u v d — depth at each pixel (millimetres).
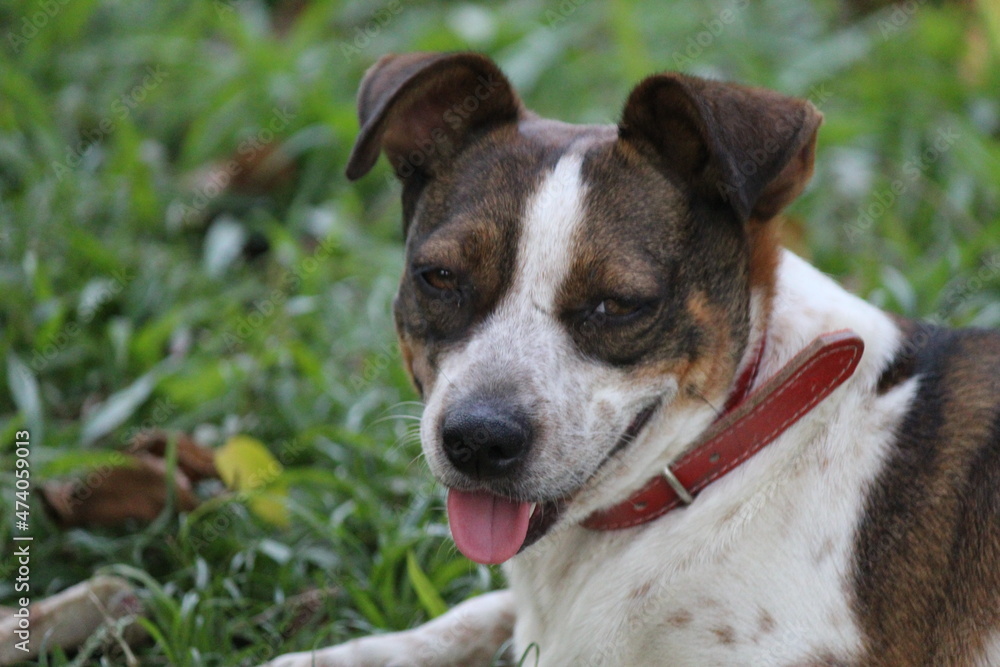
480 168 5934
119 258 9805
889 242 9680
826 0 12961
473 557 5605
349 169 6082
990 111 11109
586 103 11531
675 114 5664
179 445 7820
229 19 12328
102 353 9070
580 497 5836
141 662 6602
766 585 5488
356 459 8102
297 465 8391
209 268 9859
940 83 11250
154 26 12922
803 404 5609
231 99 11586
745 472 5672
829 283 6133
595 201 5637
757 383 5852
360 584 7238
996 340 5902
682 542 5672
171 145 11812
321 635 6633
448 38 12195
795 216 10094
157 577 7406
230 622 6898
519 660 6203
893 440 5621
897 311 8812
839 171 10477
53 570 7277
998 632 5473
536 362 5535
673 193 5691
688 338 5641
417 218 6113
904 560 5445
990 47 11492
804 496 5570
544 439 5453
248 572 7215
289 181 11250
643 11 12617
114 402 8375
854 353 5504
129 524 7602
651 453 5766
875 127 10906
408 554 7027
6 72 11289
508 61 11898
